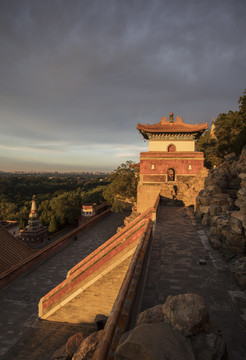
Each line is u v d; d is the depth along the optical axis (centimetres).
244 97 2912
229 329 521
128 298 488
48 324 1055
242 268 740
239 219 980
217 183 1731
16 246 2141
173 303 373
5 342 988
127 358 288
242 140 2738
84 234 3400
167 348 288
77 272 1072
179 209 2212
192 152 3547
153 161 3628
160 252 1016
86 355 569
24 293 1560
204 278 775
